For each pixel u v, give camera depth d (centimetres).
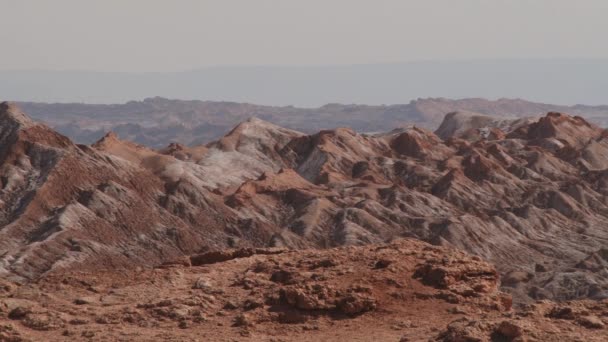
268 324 11631
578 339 9575
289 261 14038
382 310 11994
